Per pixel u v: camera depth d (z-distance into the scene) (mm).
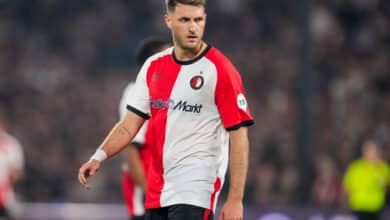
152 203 16859
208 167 16484
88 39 74625
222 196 50062
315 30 67000
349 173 48031
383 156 54062
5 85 69625
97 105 66500
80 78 70750
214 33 71062
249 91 64562
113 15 75250
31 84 70125
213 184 16562
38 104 67312
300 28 49969
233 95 16250
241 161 16109
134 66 72938
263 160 55438
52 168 59531
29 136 62906
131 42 73812
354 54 67438
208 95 16391
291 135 57000
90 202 52125
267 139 56750
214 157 16578
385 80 64688
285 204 49094
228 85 16266
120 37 74375
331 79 65000
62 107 66438
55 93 68812
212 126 16484
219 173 16672
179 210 16375
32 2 76438
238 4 72062
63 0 76562
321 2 69812
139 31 74000
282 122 59406
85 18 75938
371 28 69312
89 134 63969
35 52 73625
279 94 62188
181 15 16203
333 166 52969
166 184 16703
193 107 16453
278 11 71250
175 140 16578
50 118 65375
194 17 16203
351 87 63344
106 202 51406
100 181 56594
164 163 16719
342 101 62344
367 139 56781
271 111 60812
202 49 16656
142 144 21578
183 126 16500
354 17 69938
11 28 75188
